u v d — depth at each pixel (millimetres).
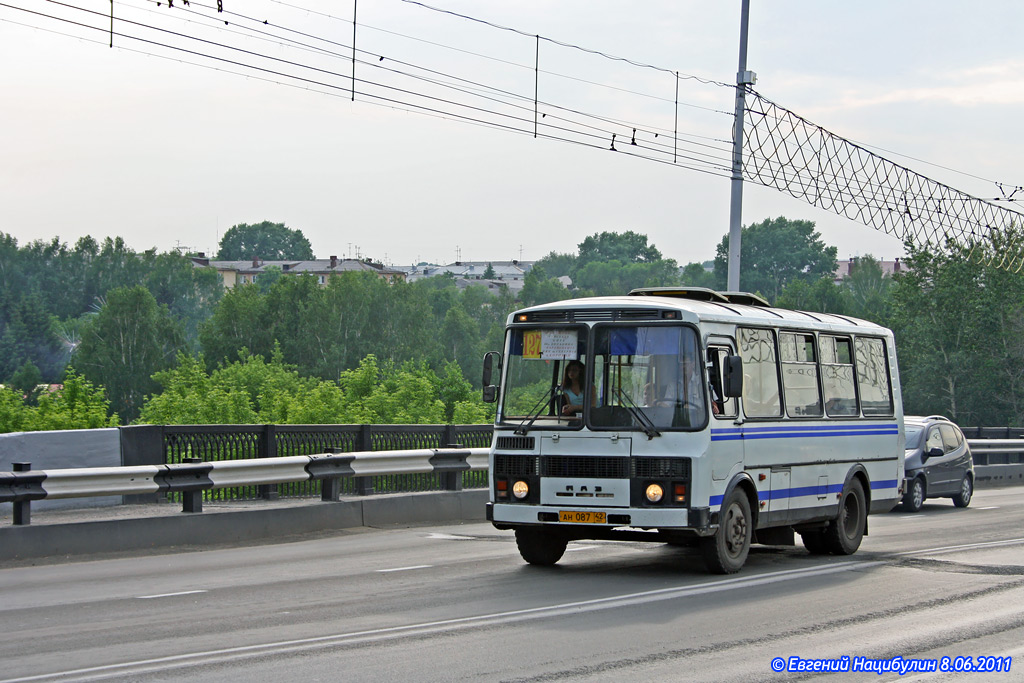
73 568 12664
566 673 7625
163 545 14523
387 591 11086
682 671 7746
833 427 14875
